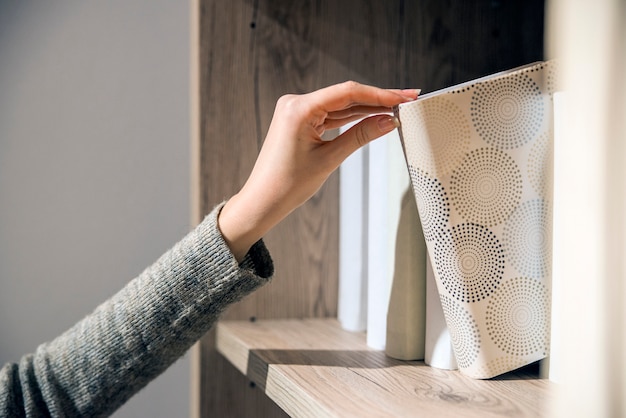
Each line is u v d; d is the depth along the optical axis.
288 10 0.91
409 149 0.56
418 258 0.65
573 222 0.34
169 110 1.62
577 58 0.33
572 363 0.33
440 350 0.62
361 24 0.91
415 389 0.55
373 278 0.73
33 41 1.57
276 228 0.92
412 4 0.91
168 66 1.62
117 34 1.59
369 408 0.49
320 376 0.60
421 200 0.57
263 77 0.90
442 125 0.54
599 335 0.33
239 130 0.90
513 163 0.56
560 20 0.34
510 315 0.57
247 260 0.66
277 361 0.66
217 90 0.89
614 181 0.32
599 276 0.33
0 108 1.56
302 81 0.92
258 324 0.89
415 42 0.90
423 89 0.90
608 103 0.32
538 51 0.89
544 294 0.58
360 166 0.81
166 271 0.66
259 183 0.62
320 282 0.94
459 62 0.91
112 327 0.69
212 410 0.90
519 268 0.57
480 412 0.48
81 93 1.58
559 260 0.55
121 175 1.60
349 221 0.83
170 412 1.59
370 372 0.61
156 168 1.62
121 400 0.72
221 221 0.65
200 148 0.88
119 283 1.60
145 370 0.71
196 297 0.66
